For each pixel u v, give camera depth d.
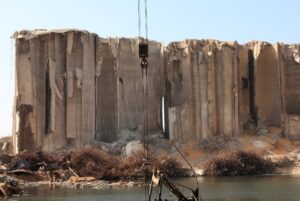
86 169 104.25
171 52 145.50
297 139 139.00
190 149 130.38
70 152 113.31
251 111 147.88
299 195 70.38
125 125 140.88
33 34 136.75
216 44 145.38
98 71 140.12
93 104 136.75
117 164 106.69
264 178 104.62
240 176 112.88
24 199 68.31
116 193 76.50
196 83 141.62
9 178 90.50
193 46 144.25
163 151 128.88
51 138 131.38
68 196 72.56
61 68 135.75
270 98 146.00
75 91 134.12
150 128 142.62
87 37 137.62
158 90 145.50
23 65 134.38
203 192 76.25
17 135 131.00
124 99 142.00
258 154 123.38
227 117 140.75
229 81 142.88
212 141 134.00
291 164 122.88
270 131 141.38
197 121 139.38
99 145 129.38
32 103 132.62
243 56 150.25
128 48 144.50
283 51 148.38
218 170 115.94
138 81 144.12
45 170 104.94
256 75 147.00
